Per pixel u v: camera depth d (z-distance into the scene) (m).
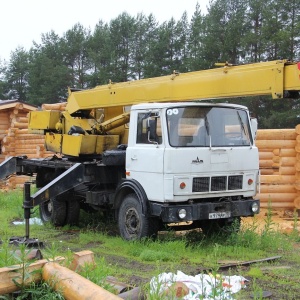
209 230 9.17
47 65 50.34
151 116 8.44
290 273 6.90
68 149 10.58
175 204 8.24
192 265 7.27
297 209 12.31
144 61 43.41
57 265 4.70
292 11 34.19
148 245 8.35
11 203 14.27
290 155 12.40
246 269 7.09
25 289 4.54
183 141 8.23
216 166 8.41
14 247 7.38
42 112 11.70
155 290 4.62
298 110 30.02
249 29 35.75
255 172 8.89
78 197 10.80
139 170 8.62
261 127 31.91
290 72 7.58
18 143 21.33
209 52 35.75
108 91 10.36
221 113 8.66
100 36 50.94
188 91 8.90
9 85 59.66
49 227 11.01
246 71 8.12
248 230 8.91
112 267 6.95
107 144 10.36
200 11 42.06
